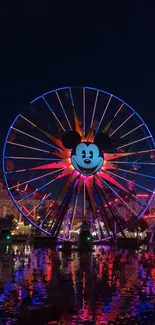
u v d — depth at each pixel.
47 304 18.42
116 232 74.31
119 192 73.44
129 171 75.00
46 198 71.81
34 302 20.08
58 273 32.41
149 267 37.53
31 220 68.88
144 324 16.19
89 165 70.38
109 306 19.28
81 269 35.62
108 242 83.62
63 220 70.06
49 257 49.56
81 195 70.94
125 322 16.47
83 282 27.23
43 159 70.69
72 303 19.95
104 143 72.50
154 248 74.44
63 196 69.81
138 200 74.12
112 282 27.28
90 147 71.25
